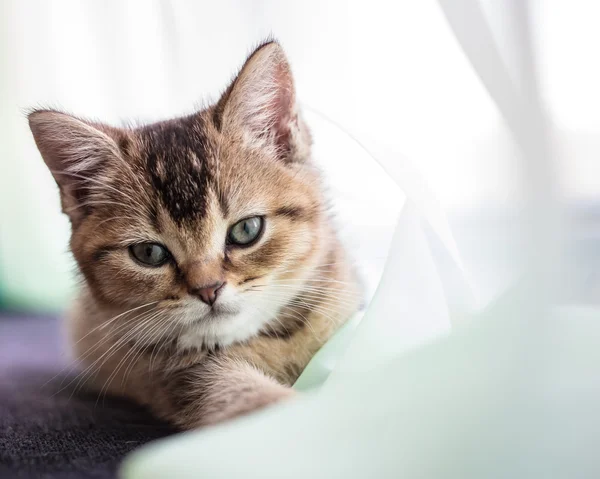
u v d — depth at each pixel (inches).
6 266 18.4
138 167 11.1
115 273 11.0
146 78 15.6
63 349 14.4
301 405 8.0
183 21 14.4
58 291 18.3
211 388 10.2
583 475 6.9
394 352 8.6
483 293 9.1
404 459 7.2
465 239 9.5
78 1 16.3
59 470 8.8
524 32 9.0
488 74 8.8
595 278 7.8
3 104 17.2
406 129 11.1
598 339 7.6
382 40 12.1
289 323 11.1
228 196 10.9
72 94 16.4
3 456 9.3
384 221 12.7
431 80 11.2
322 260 11.5
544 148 8.2
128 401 11.9
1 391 12.6
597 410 7.2
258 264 10.9
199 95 14.3
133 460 7.8
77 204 11.5
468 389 7.5
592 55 9.0
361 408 7.7
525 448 7.1
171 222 10.7
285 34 13.0
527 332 7.6
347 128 10.9
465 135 10.2
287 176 11.4
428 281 9.2
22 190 17.8
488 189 9.0
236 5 14.0
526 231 8.0
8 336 16.4
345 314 11.2
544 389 7.4
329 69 12.6
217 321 10.7
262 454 7.5
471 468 7.1
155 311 10.8
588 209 8.1
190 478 7.4
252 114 11.5
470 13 9.0
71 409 11.5
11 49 16.9
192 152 11.1
